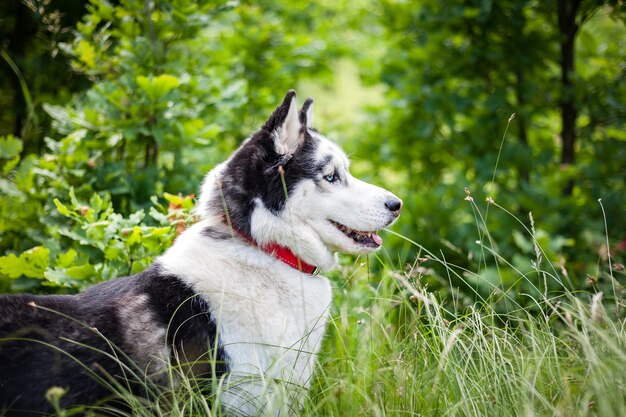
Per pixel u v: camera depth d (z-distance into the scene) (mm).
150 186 4363
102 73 4750
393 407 2916
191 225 3590
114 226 3715
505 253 4680
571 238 4898
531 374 2861
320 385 3146
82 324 2820
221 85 5215
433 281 4641
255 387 2887
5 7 5359
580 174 5379
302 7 8383
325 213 3221
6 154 4512
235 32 6484
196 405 2732
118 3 5234
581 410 2555
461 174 5352
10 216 4379
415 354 3162
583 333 2936
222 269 3020
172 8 4703
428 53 5789
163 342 2840
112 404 2768
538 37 5430
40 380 2682
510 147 5277
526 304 4191
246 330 2930
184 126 4566
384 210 3217
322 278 3336
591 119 5531
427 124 5797
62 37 5281
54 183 4238
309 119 3539
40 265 3701
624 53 5672
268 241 3105
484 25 5469
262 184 3119
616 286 3717
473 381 2889
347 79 11469
